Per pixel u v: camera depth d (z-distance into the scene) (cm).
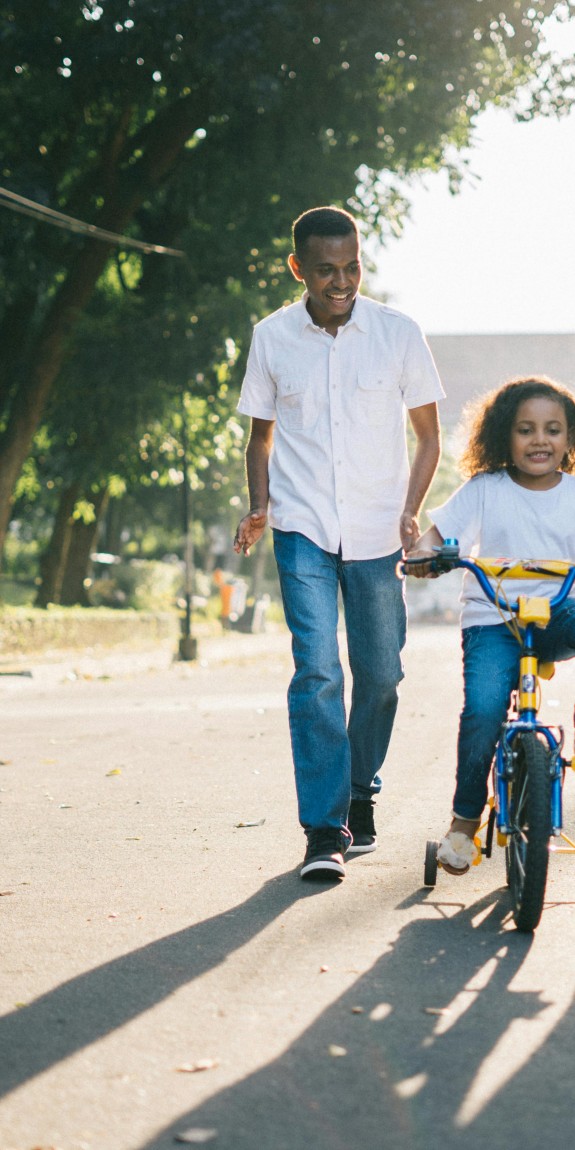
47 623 2520
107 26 1797
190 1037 343
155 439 2778
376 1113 293
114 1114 296
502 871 537
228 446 2914
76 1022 357
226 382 2359
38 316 2530
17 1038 345
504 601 457
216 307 2212
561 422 477
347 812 533
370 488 543
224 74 1800
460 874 483
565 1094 303
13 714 1359
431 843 503
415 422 553
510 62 2067
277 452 553
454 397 3331
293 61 1880
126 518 5131
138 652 2639
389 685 557
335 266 527
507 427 481
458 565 458
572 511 485
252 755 943
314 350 544
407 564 462
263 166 2086
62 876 542
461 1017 354
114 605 3941
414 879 521
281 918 462
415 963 405
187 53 1809
